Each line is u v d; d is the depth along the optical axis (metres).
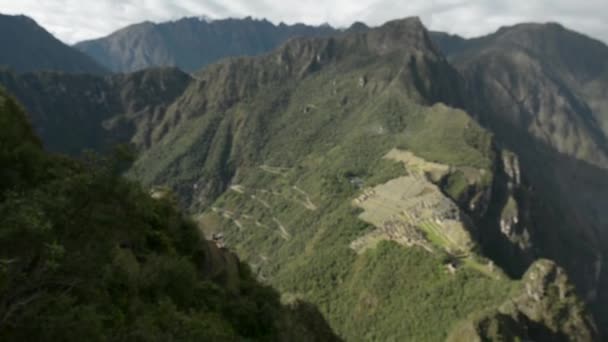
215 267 62.97
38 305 23.89
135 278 40.25
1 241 22.88
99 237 27.05
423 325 164.50
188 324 35.66
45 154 38.91
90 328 24.61
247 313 56.41
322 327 83.06
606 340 173.38
